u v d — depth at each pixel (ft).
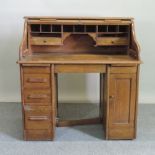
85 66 7.76
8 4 10.59
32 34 8.91
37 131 8.17
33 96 7.93
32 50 9.07
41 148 7.82
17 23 10.75
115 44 8.87
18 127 9.14
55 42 8.78
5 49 10.97
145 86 11.30
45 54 9.03
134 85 7.93
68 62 7.66
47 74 7.80
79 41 9.30
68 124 9.25
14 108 10.73
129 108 8.07
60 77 11.18
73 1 10.62
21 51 7.89
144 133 8.75
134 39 8.40
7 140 8.27
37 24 8.71
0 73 11.18
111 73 7.81
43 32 8.73
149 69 11.18
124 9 10.69
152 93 11.32
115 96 7.97
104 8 10.68
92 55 8.88
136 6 10.66
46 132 8.19
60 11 10.69
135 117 8.14
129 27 8.78
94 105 11.16
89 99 11.35
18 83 11.27
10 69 11.16
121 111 8.09
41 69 7.76
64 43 9.27
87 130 8.98
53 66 7.75
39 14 10.70
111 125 8.16
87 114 10.32
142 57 11.07
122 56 8.67
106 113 8.14
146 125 9.32
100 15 10.73
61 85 11.25
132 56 8.55
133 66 7.77
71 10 10.69
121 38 8.85
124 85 7.92
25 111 8.04
